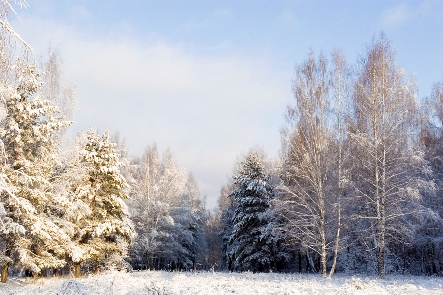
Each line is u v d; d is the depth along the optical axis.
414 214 24.91
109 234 28.08
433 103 34.62
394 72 25.95
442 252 29.75
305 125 26.69
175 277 20.73
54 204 23.75
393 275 27.66
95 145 28.33
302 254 37.81
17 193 20.14
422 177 29.05
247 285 16.62
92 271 30.05
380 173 25.38
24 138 21.08
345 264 35.69
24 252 19.83
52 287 16.45
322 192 25.62
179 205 50.62
